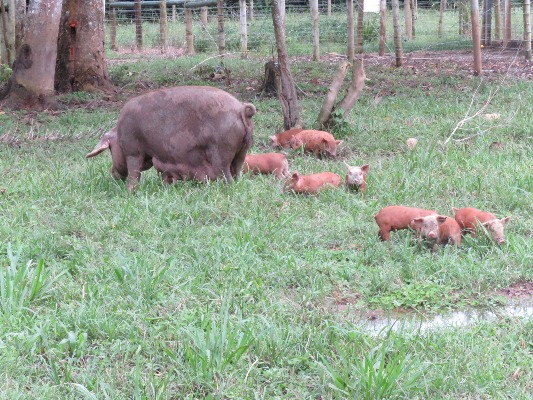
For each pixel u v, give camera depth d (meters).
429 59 25.81
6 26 21.48
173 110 12.52
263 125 16.25
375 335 9.73
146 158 12.75
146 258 10.74
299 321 9.83
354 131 15.36
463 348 9.40
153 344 9.52
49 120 16.83
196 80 20.95
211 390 9.05
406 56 26.70
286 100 15.17
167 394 8.98
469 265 10.66
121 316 9.84
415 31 35.09
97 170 13.36
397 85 19.56
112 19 31.62
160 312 9.94
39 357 9.38
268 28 32.75
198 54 29.45
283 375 9.20
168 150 12.56
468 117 15.76
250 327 9.64
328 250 11.11
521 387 9.07
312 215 11.92
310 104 17.77
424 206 12.12
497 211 12.01
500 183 12.63
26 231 11.49
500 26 30.64
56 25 17.84
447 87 19.31
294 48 29.38
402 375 9.05
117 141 12.72
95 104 18.55
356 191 12.57
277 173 13.28
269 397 9.00
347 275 10.55
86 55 19.64
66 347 9.45
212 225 11.67
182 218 11.76
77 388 8.98
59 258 10.92
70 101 18.78
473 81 19.75
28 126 16.41
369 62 25.06
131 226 11.51
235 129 12.53
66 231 11.50
